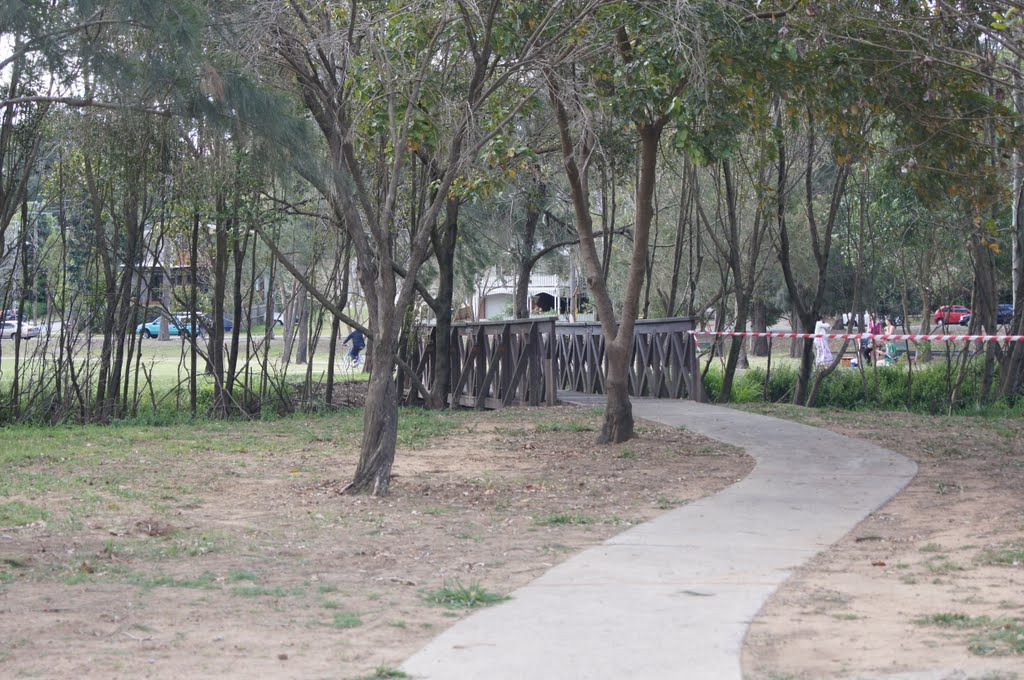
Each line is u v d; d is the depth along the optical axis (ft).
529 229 80.38
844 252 86.53
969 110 43.39
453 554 25.61
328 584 22.02
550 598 20.51
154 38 36.78
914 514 30.42
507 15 39.52
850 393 67.82
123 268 61.82
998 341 62.18
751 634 17.71
